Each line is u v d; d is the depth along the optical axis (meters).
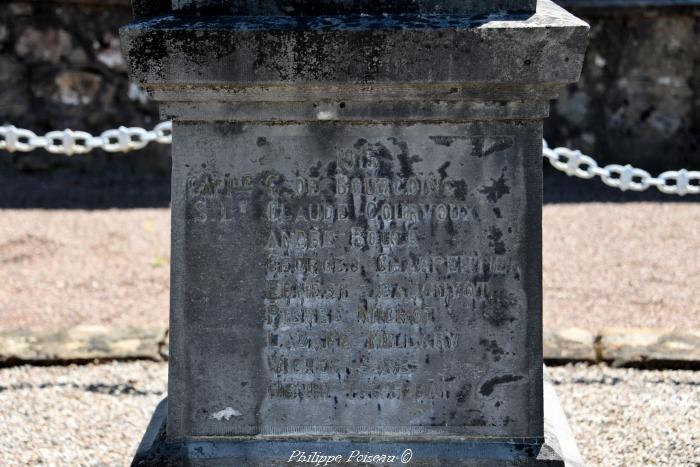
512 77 2.65
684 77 7.56
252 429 2.96
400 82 2.66
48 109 7.56
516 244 2.87
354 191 2.85
